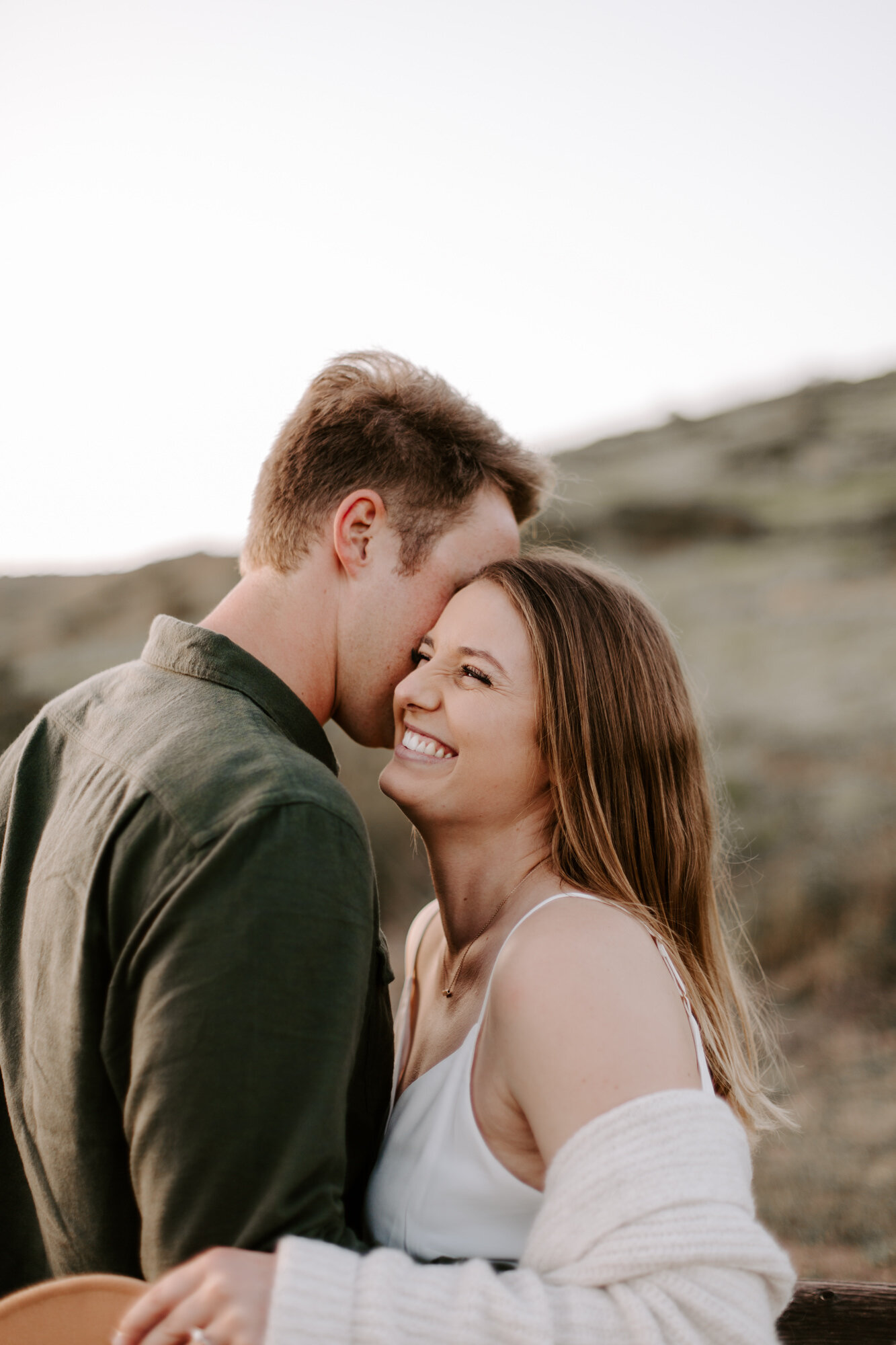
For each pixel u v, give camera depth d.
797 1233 3.98
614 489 24.27
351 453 1.58
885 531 19.05
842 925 6.63
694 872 1.54
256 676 1.37
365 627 1.60
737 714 11.35
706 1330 0.95
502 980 1.18
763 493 23.06
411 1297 0.97
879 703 10.91
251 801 1.11
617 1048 1.08
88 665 14.08
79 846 1.21
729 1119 1.08
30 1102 1.21
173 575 18.25
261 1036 1.03
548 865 1.45
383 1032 1.37
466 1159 1.22
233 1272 0.95
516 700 1.46
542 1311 0.95
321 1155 1.05
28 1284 1.27
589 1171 1.01
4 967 1.32
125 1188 1.12
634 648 1.51
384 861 6.97
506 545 1.71
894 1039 5.47
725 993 1.61
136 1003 1.07
